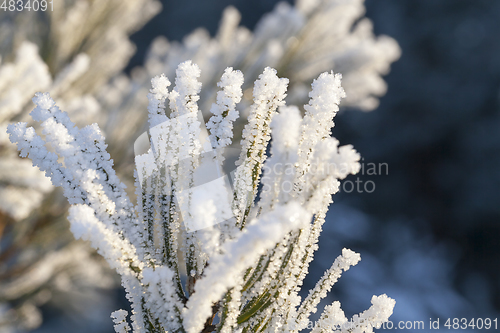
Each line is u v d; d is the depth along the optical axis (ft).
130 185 1.94
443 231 10.80
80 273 2.64
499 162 10.21
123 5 2.24
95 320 3.51
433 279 9.61
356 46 2.24
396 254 9.98
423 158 11.03
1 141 1.43
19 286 2.27
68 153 1.04
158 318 1.06
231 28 2.33
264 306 1.07
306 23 2.22
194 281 1.07
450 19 10.96
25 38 2.11
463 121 10.71
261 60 2.06
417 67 11.09
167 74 2.35
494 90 10.58
